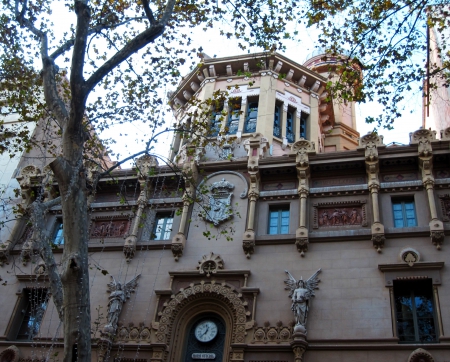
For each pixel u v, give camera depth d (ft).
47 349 71.20
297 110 107.14
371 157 75.15
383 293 64.75
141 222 81.87
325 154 79.10
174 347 68.13
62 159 46.24
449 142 73.61
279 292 68.59
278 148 97.55
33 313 77.20
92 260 79.41
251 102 106.32
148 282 74.69
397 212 72.59
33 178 89.97
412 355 58.08
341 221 73.72
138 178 85.51
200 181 84.07
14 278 81.00
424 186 72.28
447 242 66.59
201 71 113.09
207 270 72.79
